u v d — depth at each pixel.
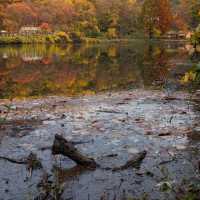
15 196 5.20
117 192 5.30
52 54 38.53
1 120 8.97
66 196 5.20
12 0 85.00
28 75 20.98
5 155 6.73
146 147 7.12
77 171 6.02
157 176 5.79
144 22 81.69
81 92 14.85
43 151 6.92
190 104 11.20
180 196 4.90
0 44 65.44
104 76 20.25
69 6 92.06
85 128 8.43
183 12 82.25
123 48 49.88
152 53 37.84
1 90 15.78
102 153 6.84
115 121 9.03
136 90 14.84
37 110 10.52
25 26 85.06
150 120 9.13
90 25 92.00
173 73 20.19
